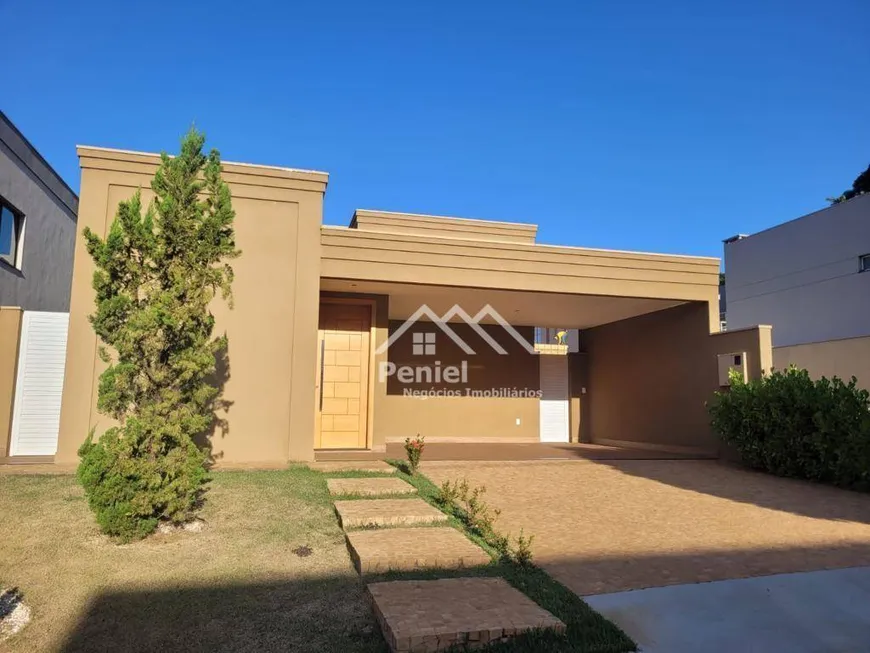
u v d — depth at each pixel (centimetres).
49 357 954
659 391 1340
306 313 925
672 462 1060
